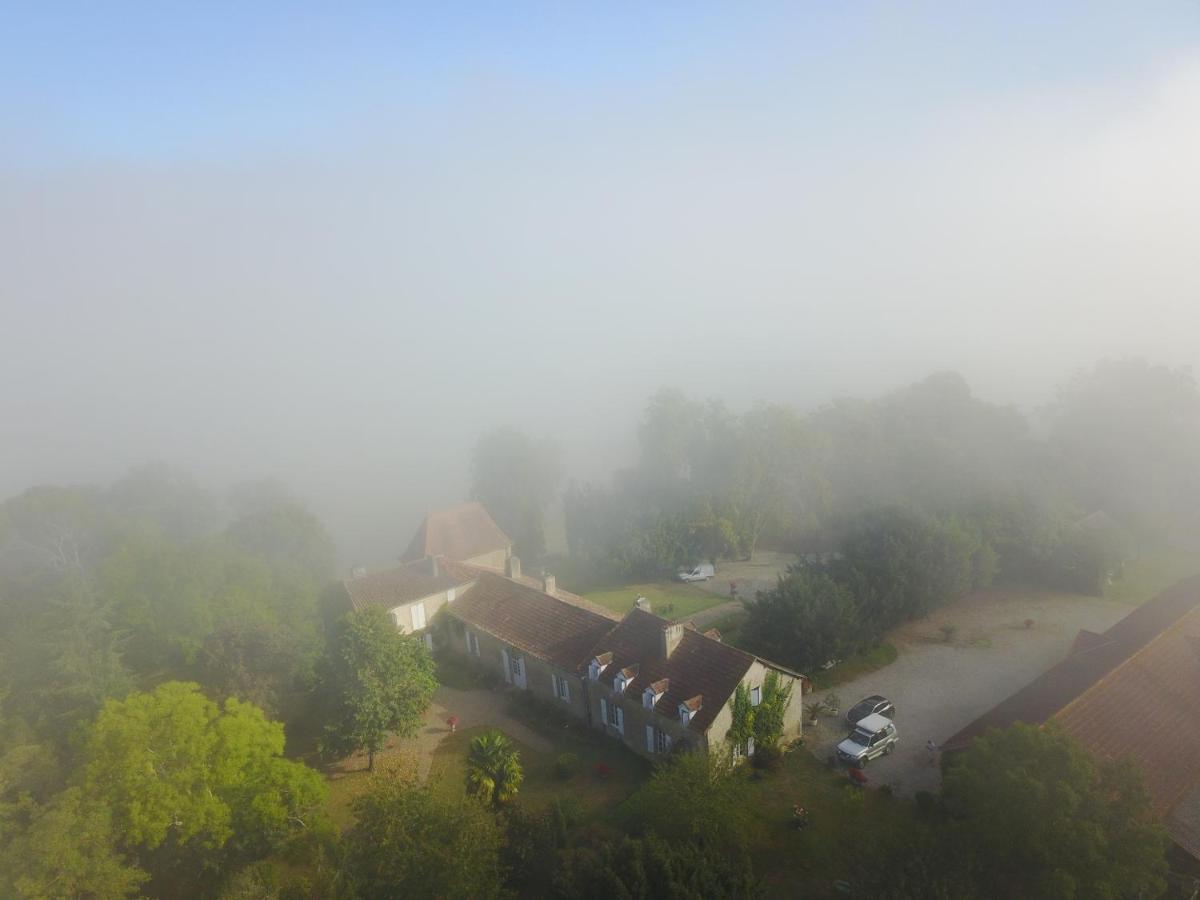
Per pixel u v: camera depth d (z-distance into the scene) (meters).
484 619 55.44
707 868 28.11
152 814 32.19
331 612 58.72
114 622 51.53
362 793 40.94
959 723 45.25
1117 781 28.73
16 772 33.69
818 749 42.53
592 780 41.09
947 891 26.09
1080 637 50.94
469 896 27.41
